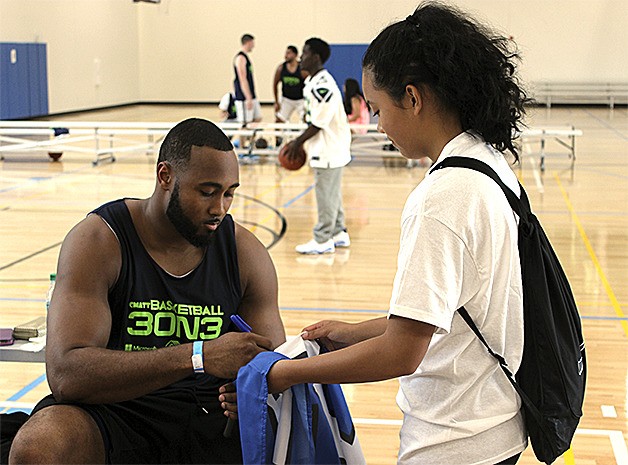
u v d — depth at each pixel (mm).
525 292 1649
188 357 1962
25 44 17281
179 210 2080
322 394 1959
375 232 7652
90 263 2076
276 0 22109
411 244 1585
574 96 21422
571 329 1680
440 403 1677
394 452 3248
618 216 8250
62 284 2068
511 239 1610
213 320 2203
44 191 9625
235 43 22672
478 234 1575
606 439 3383
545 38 21219
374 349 1604
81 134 15664
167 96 23344
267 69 22406
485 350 1647
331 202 6789
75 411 1987
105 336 2059
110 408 2100
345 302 5430
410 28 1632
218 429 2234
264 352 1817
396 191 9922
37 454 1878
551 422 1648
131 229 2148
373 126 11836
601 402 3779
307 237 7391
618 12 20938
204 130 2086
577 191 9719
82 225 2137
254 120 13617
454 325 1644
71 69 19500
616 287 5809
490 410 1659
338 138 6723
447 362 1656
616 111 20547
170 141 2100
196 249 2211
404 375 1608
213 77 23047
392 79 1635
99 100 21000
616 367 4234
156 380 1967
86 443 1971
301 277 6066
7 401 3676
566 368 1649
